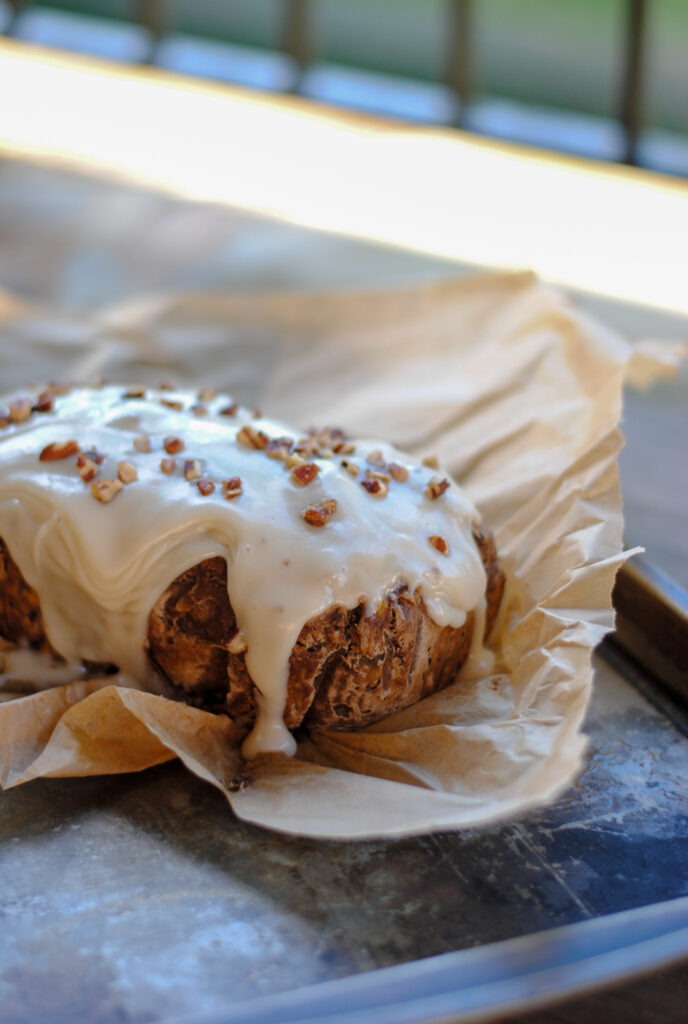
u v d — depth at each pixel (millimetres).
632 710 530
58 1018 427
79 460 513
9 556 513
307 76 1311
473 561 516
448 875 470
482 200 1067
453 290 670
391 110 1255
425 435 619
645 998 447
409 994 412
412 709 509
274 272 906
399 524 509
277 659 487
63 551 502
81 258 916
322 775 484
